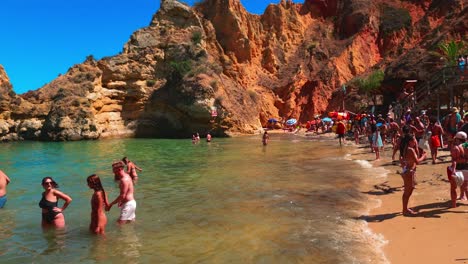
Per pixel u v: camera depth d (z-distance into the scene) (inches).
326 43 2682.1
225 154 1026.1
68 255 309.1
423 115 917.8
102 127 1857.8
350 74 2444.6
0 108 1796.3
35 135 1779.0
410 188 379.6
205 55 2116.1
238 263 283.1
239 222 385.1
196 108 1815.9
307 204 448.8
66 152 1179.9
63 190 570.6
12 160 983.0
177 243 330.0
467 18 1881.2
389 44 2546.8
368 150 972.6
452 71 1023.6
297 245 315.6
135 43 2162.9
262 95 2378.2
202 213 422.3
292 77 2466.8
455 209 384.5
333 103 2258.9
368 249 301.4
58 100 1827.0
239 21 2536.9
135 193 536.4
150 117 1969.7
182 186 581.6
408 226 346.6
